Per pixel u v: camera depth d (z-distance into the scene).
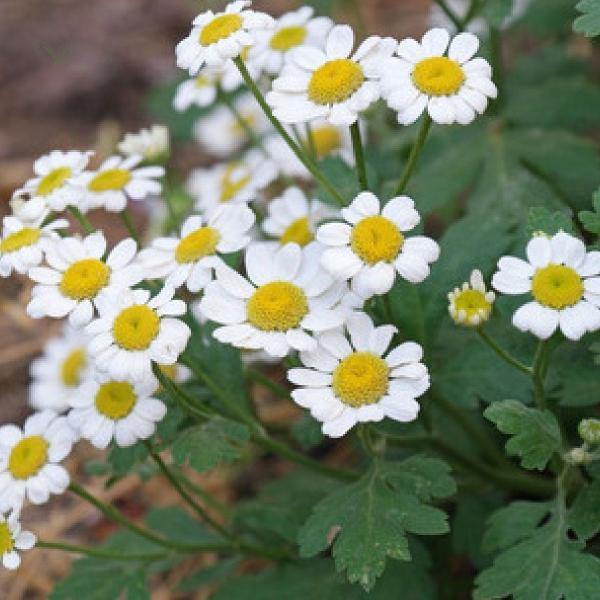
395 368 0.34
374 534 0.34
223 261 0.36
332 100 0.35
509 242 0.38
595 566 0.34
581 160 0.43
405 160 0.46
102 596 0.38
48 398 0.45
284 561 0.40
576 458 0.34
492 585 0.34
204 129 0.54
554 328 0.33
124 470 0.37
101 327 0.34
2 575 0.45
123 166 0.40
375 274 0.33
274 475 0.47
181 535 0.42
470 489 0.40
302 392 0.34
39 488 0.36
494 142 0.44
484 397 0.37
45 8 0.73
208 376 0.38
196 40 0.36
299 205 0.40
